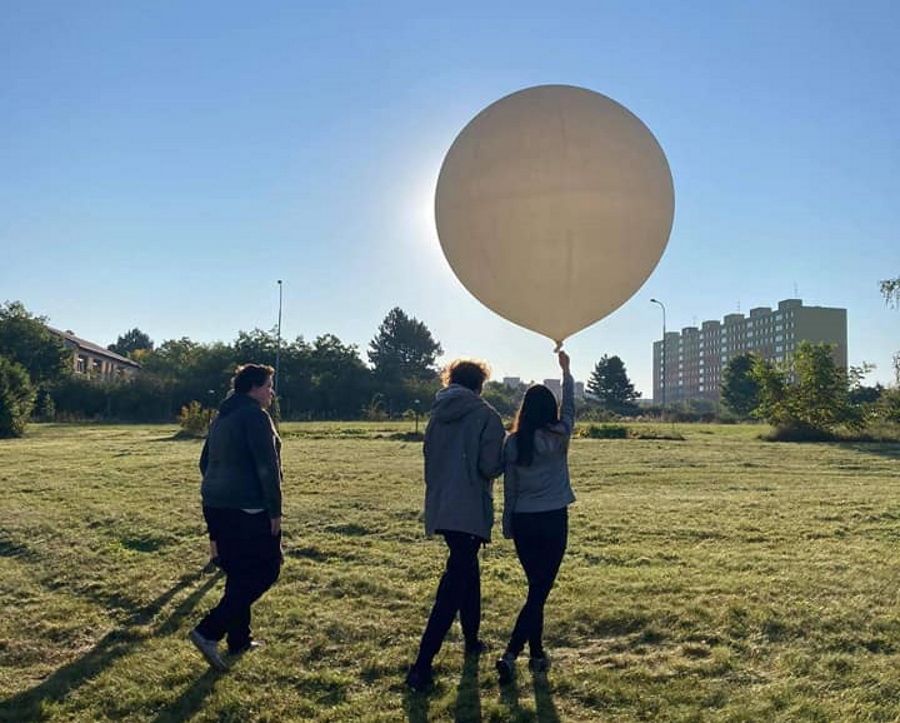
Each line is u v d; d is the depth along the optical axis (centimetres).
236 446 431
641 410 6116
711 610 506
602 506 967
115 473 1322
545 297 450
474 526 399
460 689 393
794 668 414
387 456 1709
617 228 438
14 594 588
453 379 433
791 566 636
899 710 359
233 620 426
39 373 5000
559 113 442
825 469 1512
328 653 450
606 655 440
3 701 387
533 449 405
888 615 497
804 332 9550
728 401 6656
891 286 2566
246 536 427
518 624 407
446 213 469
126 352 11200
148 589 588
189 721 363
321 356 5428
